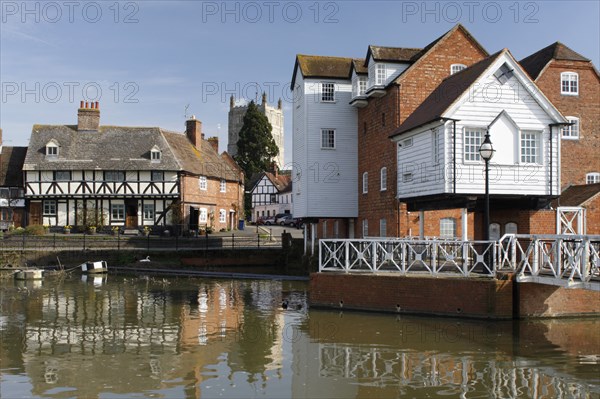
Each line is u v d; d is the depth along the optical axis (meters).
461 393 10.52
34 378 11.44
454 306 16.58
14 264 34.53
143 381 11.25
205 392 10.62
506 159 19.72
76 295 23.42
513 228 21.92
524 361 12.35
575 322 15.96
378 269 18.88
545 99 19.92
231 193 56.28
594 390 10.57
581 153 28.77
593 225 22.53
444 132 19.47
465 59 26.23
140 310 19.53
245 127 87.44
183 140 52.34
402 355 12.96
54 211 46.59
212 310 19.45
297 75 32.56
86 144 47.81
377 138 27.83
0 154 49.62
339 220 33.00
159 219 46.81
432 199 20.98
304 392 10.62
